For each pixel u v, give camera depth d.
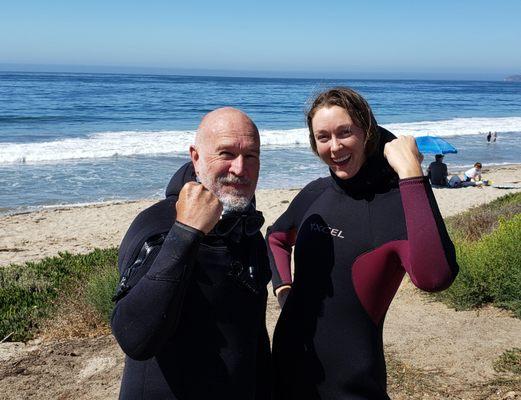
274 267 2.78
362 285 2.39
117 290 1.99
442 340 5.38
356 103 2.34
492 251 6.47
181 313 2.08
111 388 4.64
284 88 115.06
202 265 2.11
